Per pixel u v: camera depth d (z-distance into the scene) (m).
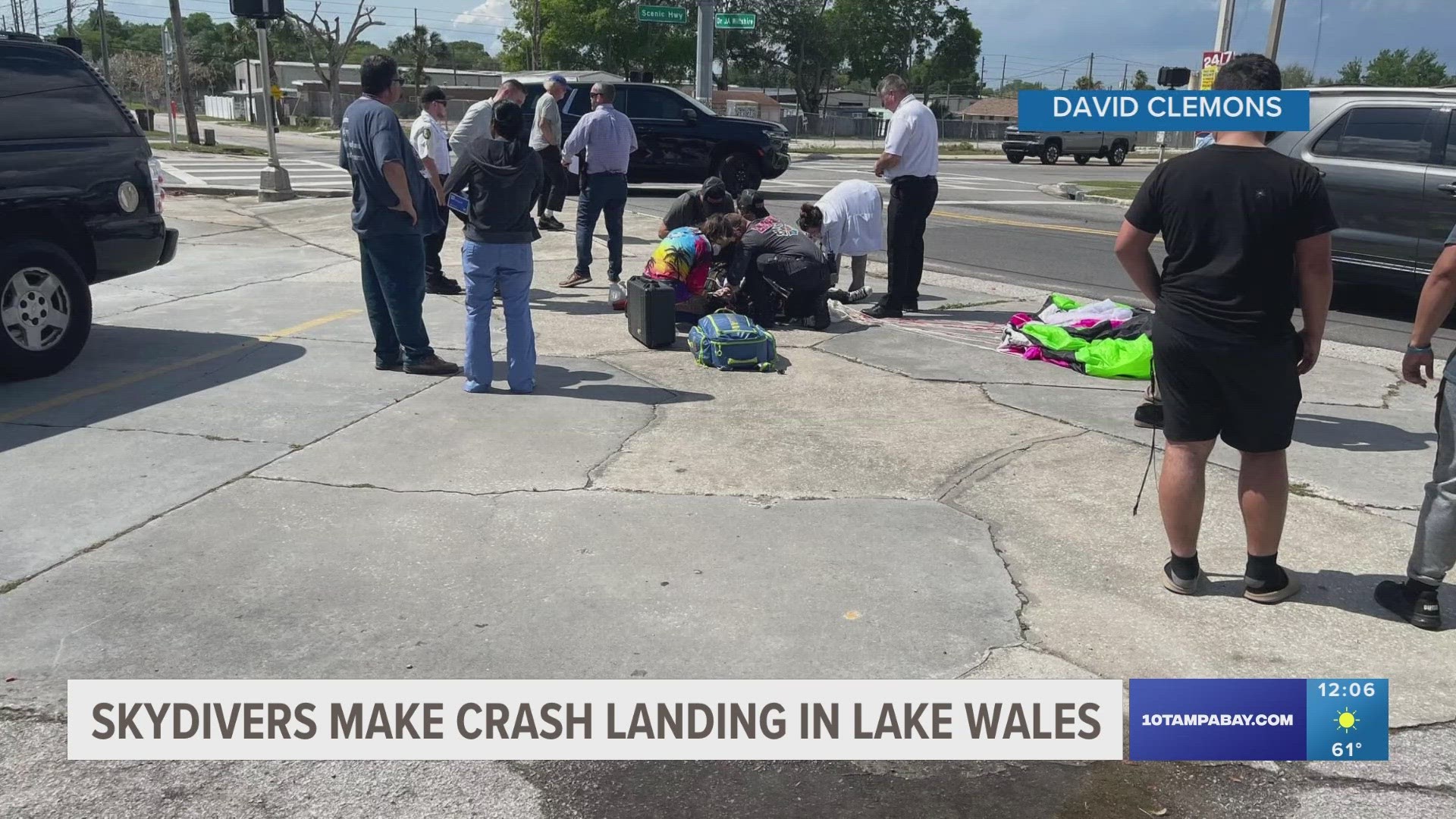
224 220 14.29
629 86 17.55
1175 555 3.91
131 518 4.41
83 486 4.74
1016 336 7.51
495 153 5.84
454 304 8.83
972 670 3.39
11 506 4.51
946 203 18.56
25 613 3.64
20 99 6.36
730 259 8.04
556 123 12.38
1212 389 3.65
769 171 18.42
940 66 94.50
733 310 8.04
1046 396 6.43
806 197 18.67
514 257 6.05
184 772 2.87
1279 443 3.66
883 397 6.36
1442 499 3.59
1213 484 4.99
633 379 6.69
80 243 6.73
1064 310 7.69
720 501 4.70
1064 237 14.29
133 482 4.79
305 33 68.25
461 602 3.77
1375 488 5.00
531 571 4.00
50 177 6.41
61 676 3.29
